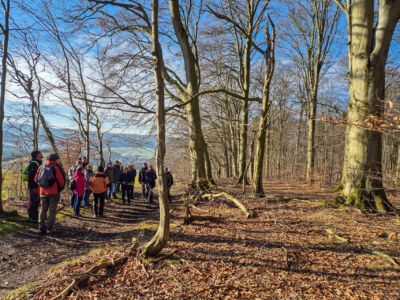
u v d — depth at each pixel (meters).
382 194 7.24
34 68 11.04
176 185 16.55
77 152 14.70
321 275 3.74
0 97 7.14
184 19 12.76
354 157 7.56
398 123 3.36
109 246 5.19
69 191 12.17
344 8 10.14
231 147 22.23
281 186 16.28
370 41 7.22
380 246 4.68
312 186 15.41
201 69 17.36
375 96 7.01
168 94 12.14
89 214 8.59
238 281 3.59
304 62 19.53
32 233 6.13
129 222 7.82
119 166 12.25
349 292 3.27
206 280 3.64
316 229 5.81
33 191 6.86
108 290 3.43
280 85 21.08
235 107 20.81
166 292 3.37
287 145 25.22
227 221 6.68
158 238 4.24
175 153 20.89
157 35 3.91
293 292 3.30
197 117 10.38
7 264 4.48
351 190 7.62
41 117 11.50
